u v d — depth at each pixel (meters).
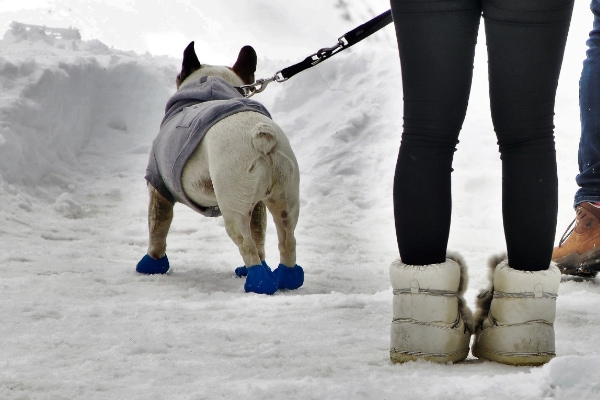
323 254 10.32
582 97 8.17
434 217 4.57
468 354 4.95
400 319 4.71
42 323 5.81
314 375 4.42
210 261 9.50
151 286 7.82
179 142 8.10
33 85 14.68
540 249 4.59
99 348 5.09
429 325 4.64
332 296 6.91
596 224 7.96
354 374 4.43
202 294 7.35
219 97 8.62
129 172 15.13
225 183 7.69
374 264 9.73
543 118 4.48
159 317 6.10
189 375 4.44
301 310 6.46
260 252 8.56
